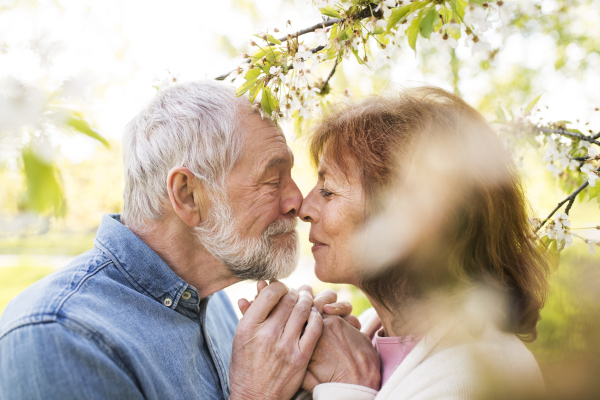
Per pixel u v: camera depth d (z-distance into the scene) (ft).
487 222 3.96
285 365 4.04
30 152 2.04
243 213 4.47
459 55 14.74
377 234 4.10
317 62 3.91
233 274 4.70
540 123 4.95
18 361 3.12
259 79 3.95
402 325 4.23
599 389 0.98
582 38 11.96
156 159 4.36
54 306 3.40
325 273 4.43
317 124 4.81
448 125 4.14
